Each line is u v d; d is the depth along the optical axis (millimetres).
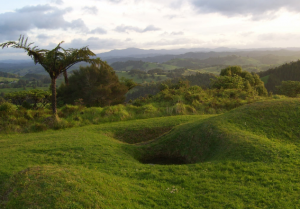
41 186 3986
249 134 6605
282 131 6781
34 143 7898
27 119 12305
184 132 8250
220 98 16078
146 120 11703
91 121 12820
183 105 14375
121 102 21969
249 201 3809
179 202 3980
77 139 8266
